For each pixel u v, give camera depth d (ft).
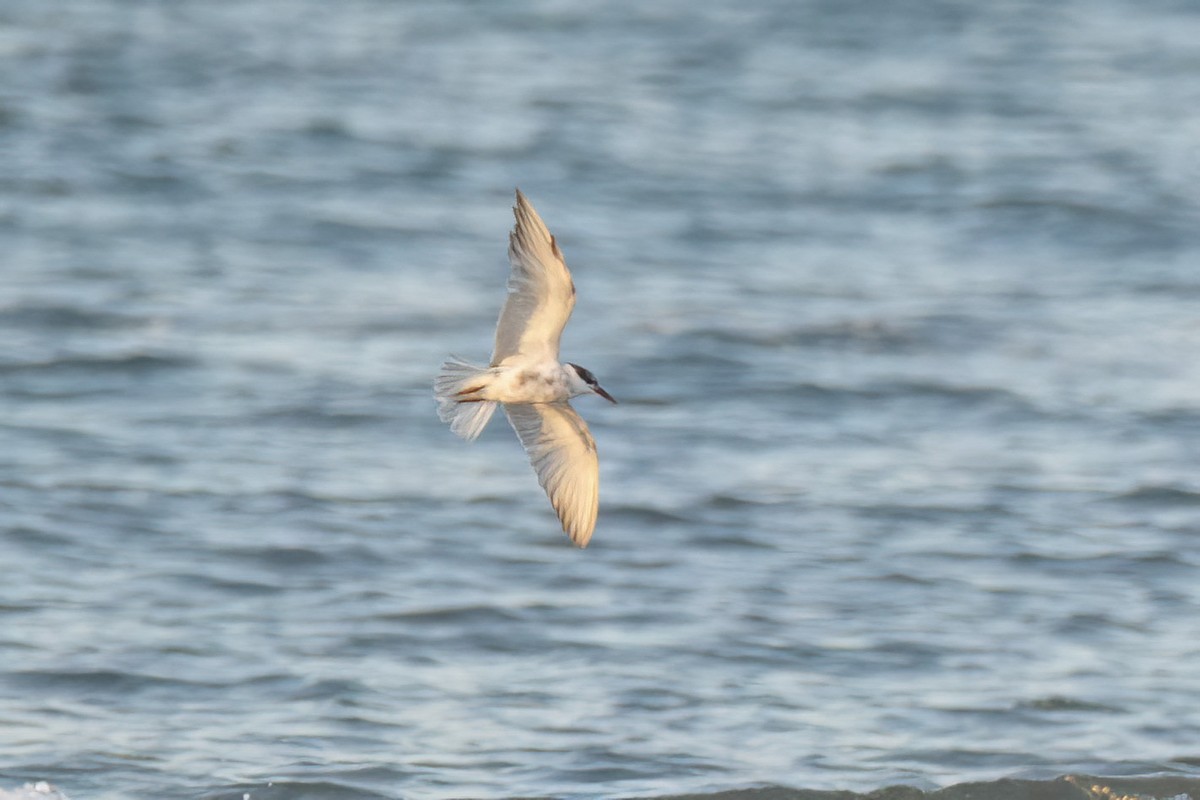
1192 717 43.19
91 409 67.05
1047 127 117.39
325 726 41.83
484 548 54.65
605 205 100.42
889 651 47.09
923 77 129.39
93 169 101.71
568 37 138.62
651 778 39.27
